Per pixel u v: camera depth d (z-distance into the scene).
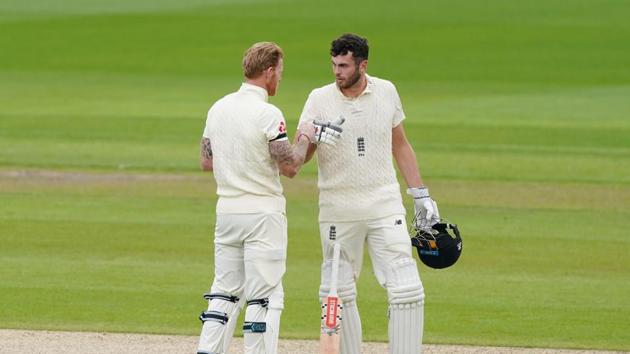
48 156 66.31
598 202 53.88
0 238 45.22
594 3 172.00
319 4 172.75
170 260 41.97
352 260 28.16
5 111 85.38
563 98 94.69
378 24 153.00
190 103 91.25
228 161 26.64
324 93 27.69
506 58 124.50
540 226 48.53
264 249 26.61
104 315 34.41
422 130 76.81
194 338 31.98
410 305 27.42
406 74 113.12
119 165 63.72
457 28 149.12
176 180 59.41
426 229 28.52
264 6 170.38
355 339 28.33
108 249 43.59
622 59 123.25
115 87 101.75
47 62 119.75
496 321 34.28
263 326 26.61
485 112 85.94
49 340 31.44
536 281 39.44
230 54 127.19
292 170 26.47
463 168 62.91
